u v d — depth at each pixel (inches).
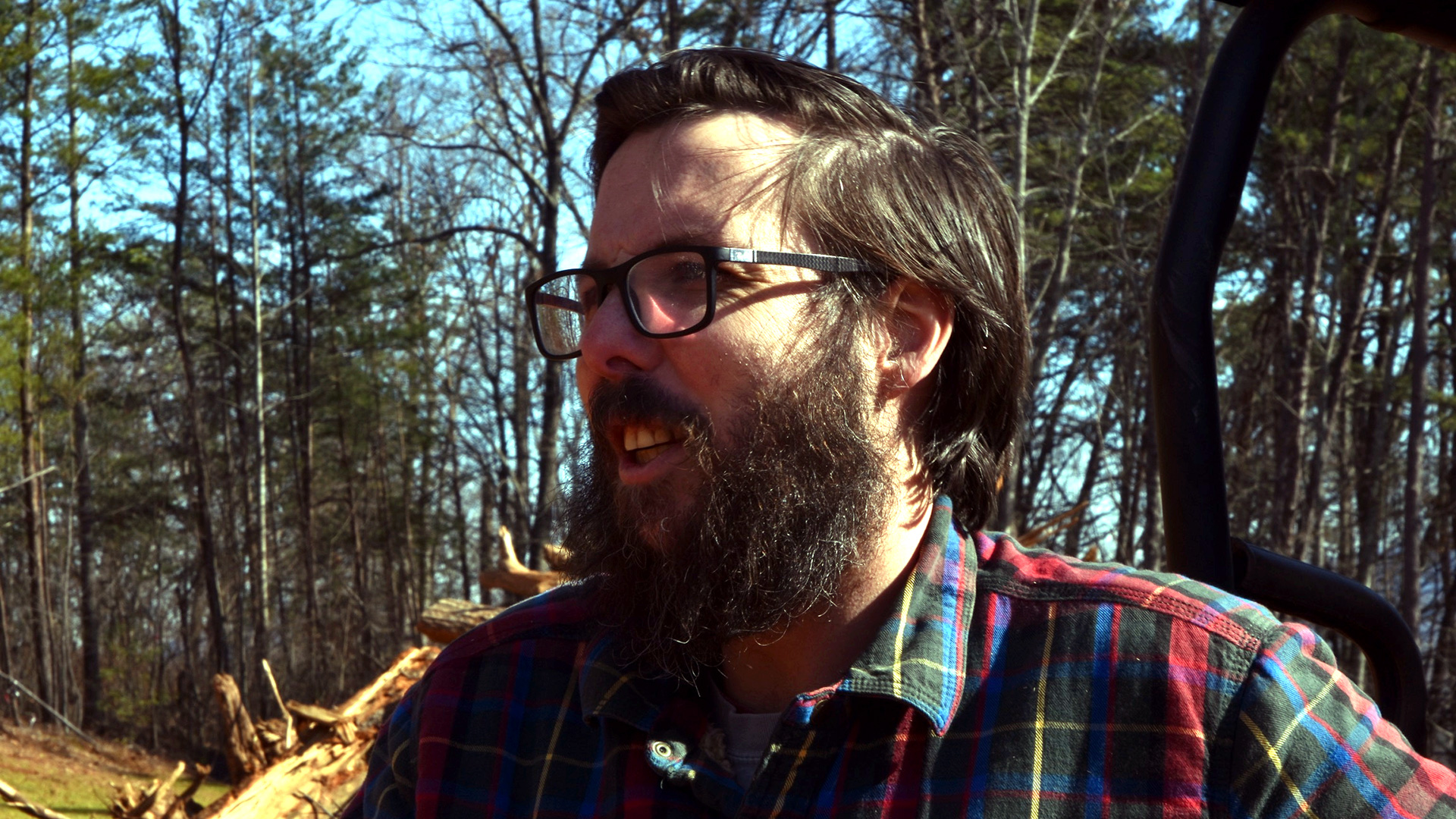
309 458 1203.9
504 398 1151.6
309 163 1024.2
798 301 42.7
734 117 44.6
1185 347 45.9
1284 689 36.7
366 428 1243.2
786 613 41.5
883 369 44.5
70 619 1181.1
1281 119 741.9
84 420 1095.6
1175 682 37.4
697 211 42.9
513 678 47.9
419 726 49.0
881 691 39.2
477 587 1462.8
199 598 1321.4
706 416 41.8
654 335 42.0
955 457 46.8
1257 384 816.3
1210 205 46.9
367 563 1318.9
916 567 43.1
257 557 1018.7
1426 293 716.7
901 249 44.3
